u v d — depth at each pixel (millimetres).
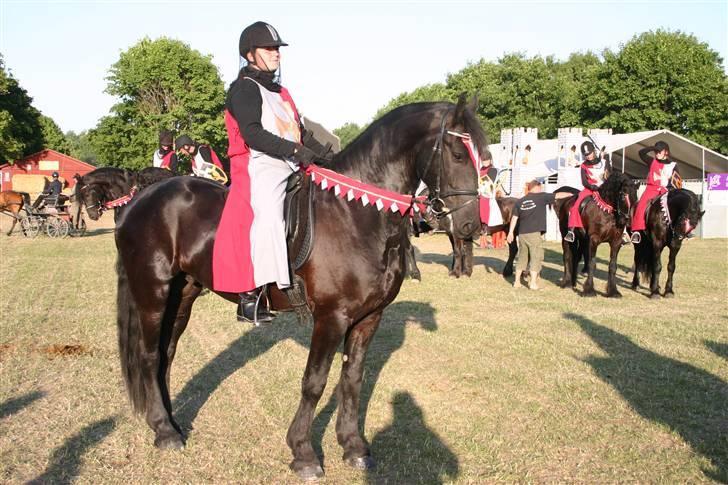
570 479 4066
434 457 4367
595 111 43969
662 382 5945
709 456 4391
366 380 5957
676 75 39875
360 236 3855
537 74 48812
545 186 23406
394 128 3934
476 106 3871
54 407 5145
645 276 11125
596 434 4754
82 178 11828
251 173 3982
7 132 47469
